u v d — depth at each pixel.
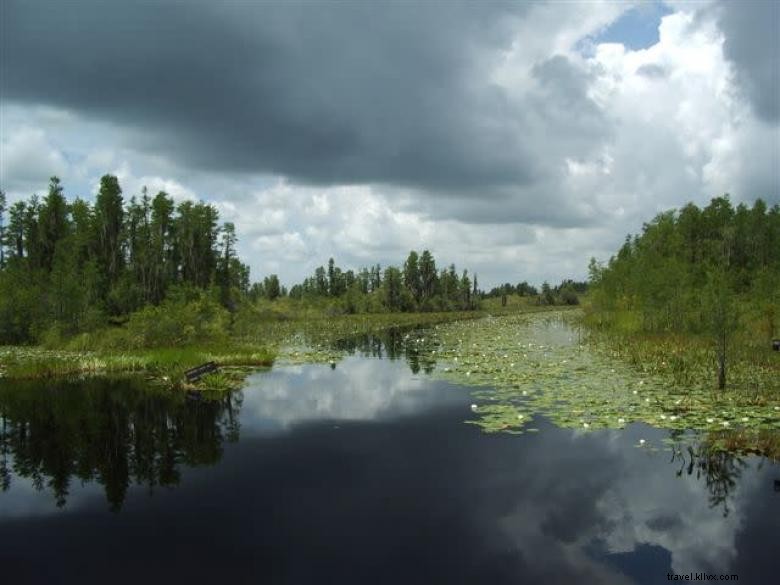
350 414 17.38
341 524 9.50
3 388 22.22
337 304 96.75
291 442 14.42
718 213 66.25
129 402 19.55
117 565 8.20
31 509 10.37
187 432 15.59
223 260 69.06
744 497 10.37
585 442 13.77
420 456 13.05
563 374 22.98
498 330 53.53
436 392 20.58
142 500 10.73
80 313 40.94
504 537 8.90
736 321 18.69
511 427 15.28
